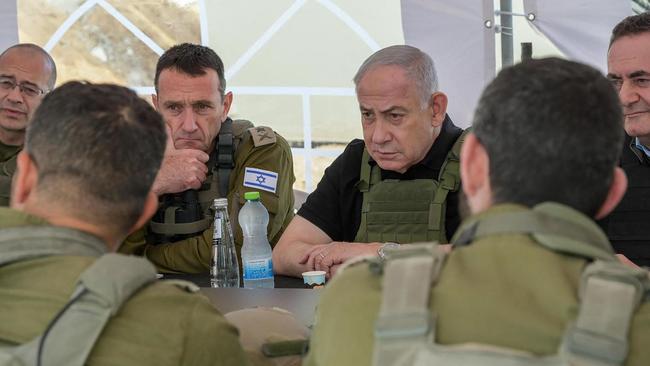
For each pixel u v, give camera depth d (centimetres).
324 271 295
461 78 441
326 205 325
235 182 338
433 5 440
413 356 106
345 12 459
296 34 466
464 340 108
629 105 307
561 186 119
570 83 121
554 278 110
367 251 292
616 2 420
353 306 118
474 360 102
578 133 118
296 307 223
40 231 136
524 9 431
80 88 146
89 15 477
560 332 106
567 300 108
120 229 144
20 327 130
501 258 114
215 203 307
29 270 134
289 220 359
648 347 104
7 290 133
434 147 308
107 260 136
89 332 128
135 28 475
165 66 338
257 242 308
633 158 312
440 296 112
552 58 129
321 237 323
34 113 144
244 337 182
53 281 133
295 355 177
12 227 136
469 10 436
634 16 313
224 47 471
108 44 479
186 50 340
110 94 146
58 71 482
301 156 477
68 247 137
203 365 138
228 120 350
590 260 116
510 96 121
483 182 124
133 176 142
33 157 142
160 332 135
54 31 479
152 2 473
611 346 102
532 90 120
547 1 428
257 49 469
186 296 143
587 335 103
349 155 325
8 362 125
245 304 227
